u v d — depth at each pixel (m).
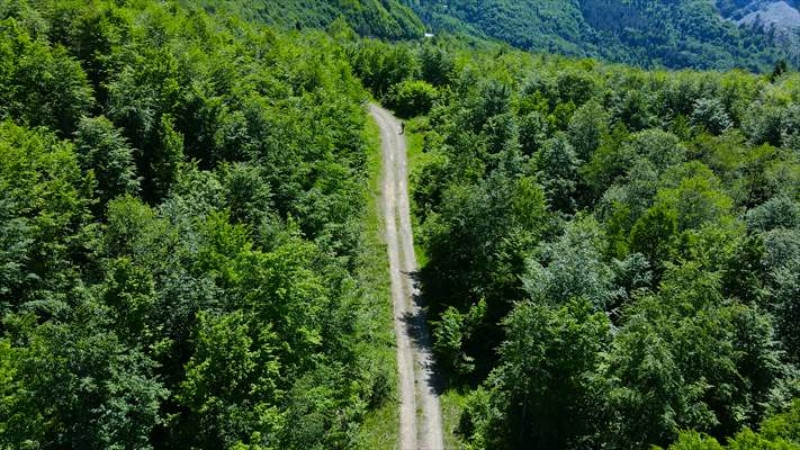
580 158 92.00
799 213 70.69
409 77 152.62
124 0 87.56
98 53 63.50
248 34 107.88
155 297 38.81
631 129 104.50
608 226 69.12
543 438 48.12
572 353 46.19
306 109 84.50
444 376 60.66
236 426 38.25
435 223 71.00
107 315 37.00
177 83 63.06
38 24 62.09
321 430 42.38
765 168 85.44
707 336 42.81
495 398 52.59
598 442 46.12
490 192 68.69
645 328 42.50
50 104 54.34
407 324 67.94
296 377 43.94
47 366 32.59
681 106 113.06
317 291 49.25
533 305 49.66
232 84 72.25
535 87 116.06
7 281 38.56
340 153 88.44
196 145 63.06
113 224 43.31
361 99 123.69
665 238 63.03
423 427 54.00
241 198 56.31
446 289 72.19
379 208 91.31
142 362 37.06
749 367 48.44
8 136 44.91
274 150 66.69
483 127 95.12
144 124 58.00
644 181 75.06
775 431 37.88
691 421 42.66
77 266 43.09
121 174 51.38
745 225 67.12
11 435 29.91
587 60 151.50
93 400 34.28
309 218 65.94
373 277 73.81
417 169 102.81
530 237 65.12
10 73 52.91
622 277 59.81
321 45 151.25
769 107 105.31
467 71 127.50
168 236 43.03
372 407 54.94
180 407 40.62
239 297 43.34
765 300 55.31
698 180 70.81
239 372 38.59
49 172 44.50
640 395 41.53
